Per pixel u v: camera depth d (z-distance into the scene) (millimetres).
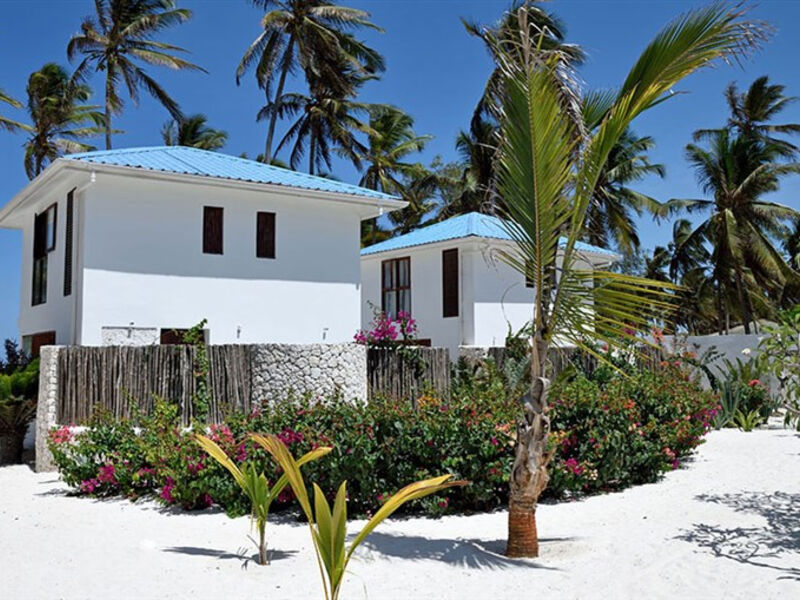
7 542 7812
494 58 6844
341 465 8672
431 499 8945
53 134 41094
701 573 6559
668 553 7238
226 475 9219
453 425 9109
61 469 11180
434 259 24969
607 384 13633
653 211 37406
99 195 16766
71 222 17625
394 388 17266
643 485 11219
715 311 45031
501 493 9523
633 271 47250
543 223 6738
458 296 23859
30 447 15961
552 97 6441
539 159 6551
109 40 36531
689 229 46312
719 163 35406
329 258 20047
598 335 6832
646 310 6848
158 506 9875
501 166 6969
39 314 19766
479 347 21547
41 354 13727
